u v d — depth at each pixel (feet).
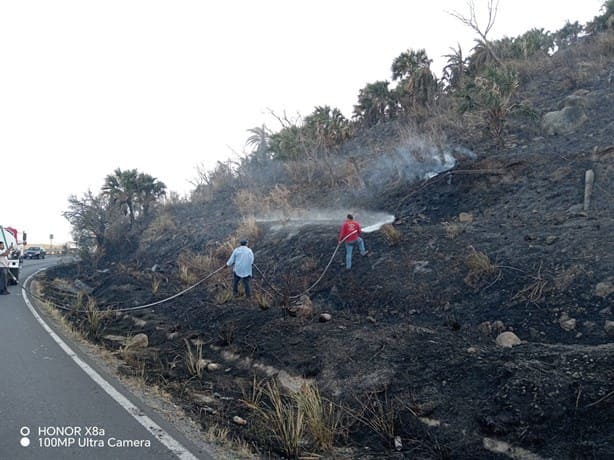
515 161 45.09
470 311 27.66
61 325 38.52
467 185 46.55
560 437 15.52
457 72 75.46
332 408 20.13
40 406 19.44
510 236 33.88
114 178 97.35
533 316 25.12
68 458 14.88
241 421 19.31
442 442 16.84
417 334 25.21
